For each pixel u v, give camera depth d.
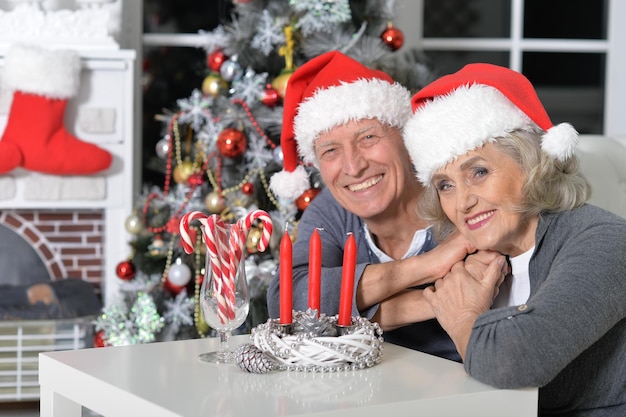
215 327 1.81
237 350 1.73
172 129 3.57
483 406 1.57
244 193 3.36
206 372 1.70
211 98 3.48
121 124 3.65
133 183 3.83
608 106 4.62
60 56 3.49
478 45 4.49
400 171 2.17
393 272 2.02
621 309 1.65
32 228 3.91
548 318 1.59
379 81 2.19
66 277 3.93
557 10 4.56
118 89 3.65
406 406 1.50
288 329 1.75
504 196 1.82
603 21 4.61
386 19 3.56
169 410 1.45
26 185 3.59
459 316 1.82
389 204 2.18
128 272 3.44
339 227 2.30
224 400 1.51
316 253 1.76
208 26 4.28
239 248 1.78
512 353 1.57
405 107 2.20
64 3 3.76
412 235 2.24
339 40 3.36
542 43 4.55
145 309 3.35
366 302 2.03
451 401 1.54
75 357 1.82
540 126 1.84
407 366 1.75
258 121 3.39
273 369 1.71
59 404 1.81
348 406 1.47
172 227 3.40
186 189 3.48
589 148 2.79
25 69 3.47
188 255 3.46
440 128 1.83
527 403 1.61
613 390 1.79
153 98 4.25
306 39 3.39
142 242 3.50
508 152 1.82
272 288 2.14
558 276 1.67
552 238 1.83
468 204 1.84
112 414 1.60
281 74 3.38
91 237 3.95
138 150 4.24
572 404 1.81
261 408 1.46
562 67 4.58
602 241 1.71
